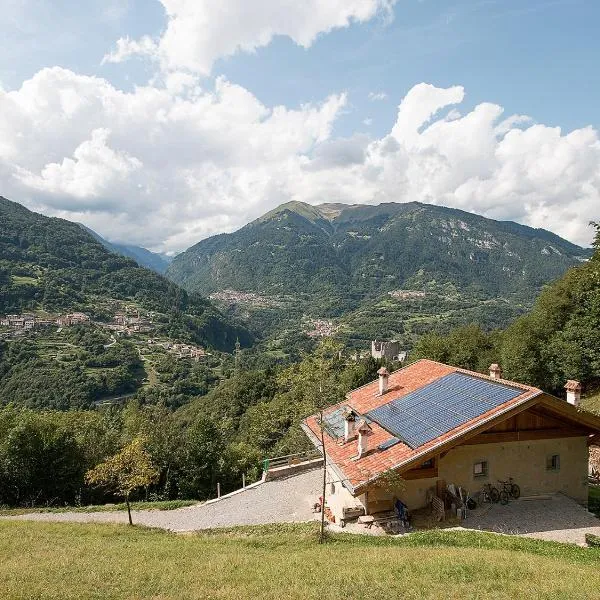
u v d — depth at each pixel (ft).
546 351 146.10
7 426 120.57
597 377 143.33
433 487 63.31
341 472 63.00
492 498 63.82
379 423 74.28
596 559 45.16
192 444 120.98
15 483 107.76
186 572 43.68
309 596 35.45
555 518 60.08
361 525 62.08
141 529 69.92
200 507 88.99
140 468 74.13
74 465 112.78
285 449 134.82
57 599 36.32
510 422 64.39
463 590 34.99
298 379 62.69
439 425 63.67
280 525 67.41
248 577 41.34
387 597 34.81
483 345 197.77
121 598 36.73
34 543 56.90
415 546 50.39
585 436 66.59
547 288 172.35
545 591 34.01
